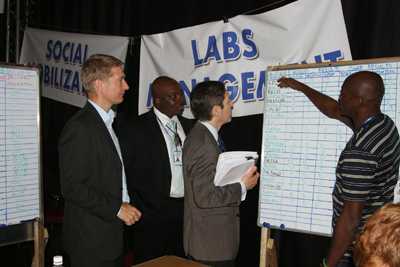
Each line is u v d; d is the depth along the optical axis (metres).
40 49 3.86
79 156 1.84
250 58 2.75
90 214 1.93
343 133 1.98
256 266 2.88
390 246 0.70
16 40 3.93
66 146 1.86
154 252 2.50
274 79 2.19
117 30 3.52
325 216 2.03
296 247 2.78
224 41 2.85
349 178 1.62
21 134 2.22
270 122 2.19
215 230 1.98
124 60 3.33
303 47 2.53
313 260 2.73
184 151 2.02
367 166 1.60
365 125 1.67
